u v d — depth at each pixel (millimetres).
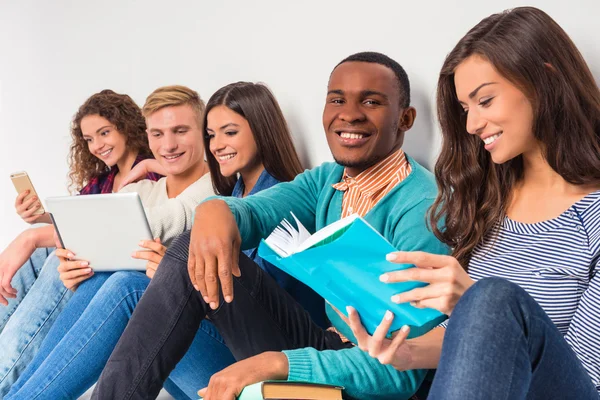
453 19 1777
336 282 1146
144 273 1909
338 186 1722
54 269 2133
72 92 3133
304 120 2221
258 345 1499
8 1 3363
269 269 1805
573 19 1564
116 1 2857
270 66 2305
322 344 1540
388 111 1648
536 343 1004
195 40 2559
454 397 959
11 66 3404
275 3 2250
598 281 1208
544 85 1286
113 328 1680
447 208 1466
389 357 1202
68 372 1671
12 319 2131
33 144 3363
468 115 1349
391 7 1920
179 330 1461
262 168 2070
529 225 1361
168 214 2062
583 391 1048
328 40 2107
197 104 2252
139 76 2818
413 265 1095
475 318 988
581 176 1304
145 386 1441
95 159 2637
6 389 2082
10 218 3529
